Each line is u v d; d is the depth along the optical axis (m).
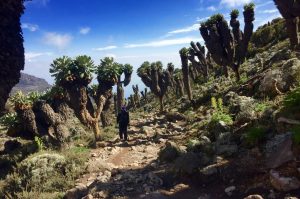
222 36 23.69
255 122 9.44
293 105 8.27
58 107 17.41
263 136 8.21
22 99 16.86
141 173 9.63
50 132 17.05
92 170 11.20
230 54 23.52
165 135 16.36
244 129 9.64
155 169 9.81
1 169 14.24
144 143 15.82
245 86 16.94
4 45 8.52
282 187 5.98
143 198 7.43
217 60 24.56
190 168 8.46
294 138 6.84
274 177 6.22
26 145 17.14
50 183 10.26
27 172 11.23
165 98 62.00
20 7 8.92
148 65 37.53
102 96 19.97
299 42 17.31
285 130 7.77
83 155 13.13
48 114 16.45
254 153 7.82
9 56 8.64
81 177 10.78
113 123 27.28
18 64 8.97
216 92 24.12
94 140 17.58
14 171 11.98
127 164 11.63
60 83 17.53
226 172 7.64
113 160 12.70
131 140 17.36
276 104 9.81
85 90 18.41
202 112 19.86
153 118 28.98
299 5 12.06
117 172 10.38
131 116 37.91
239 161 7.84
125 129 17.58
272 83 12.26
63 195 9.03
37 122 17.50
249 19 22.88
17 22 8.95
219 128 10.50
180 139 13.58
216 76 42.22
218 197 6.84
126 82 34.09
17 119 18.03
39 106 17.03
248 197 6.03
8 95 8.89
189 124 18.02
